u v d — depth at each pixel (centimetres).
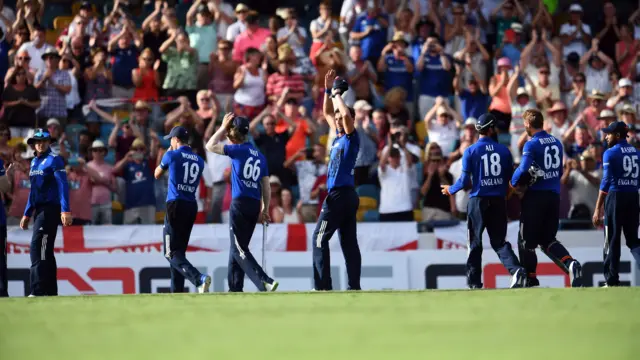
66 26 6134
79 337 2106
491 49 6069
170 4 6081
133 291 4644
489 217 3559
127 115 5591
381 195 5097
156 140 5247
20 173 5025
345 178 3494
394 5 6106
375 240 4747
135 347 1944
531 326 2191
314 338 2034
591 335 2041
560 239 4744
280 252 4659
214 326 2253
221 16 5897
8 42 5822
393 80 5697
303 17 6425
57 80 5531
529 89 5666
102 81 5644
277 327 2220
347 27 5909
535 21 6141
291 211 5053
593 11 6481
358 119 5262
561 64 5834
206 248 4697
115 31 5897
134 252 4694
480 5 6106
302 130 5334
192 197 3525
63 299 3048
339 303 2753
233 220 3491
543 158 3522
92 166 5097
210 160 5159
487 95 5712
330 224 3494
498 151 3544
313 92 5588
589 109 5588
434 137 5428
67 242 4669
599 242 4738
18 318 2480
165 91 5641
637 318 2311
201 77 5631
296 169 5209
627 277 4722
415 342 1966
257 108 5516
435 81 5681
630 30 6159
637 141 5453
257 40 5772
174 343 1989
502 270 4700
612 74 5928
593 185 5144
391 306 2652
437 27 5994
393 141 5159
